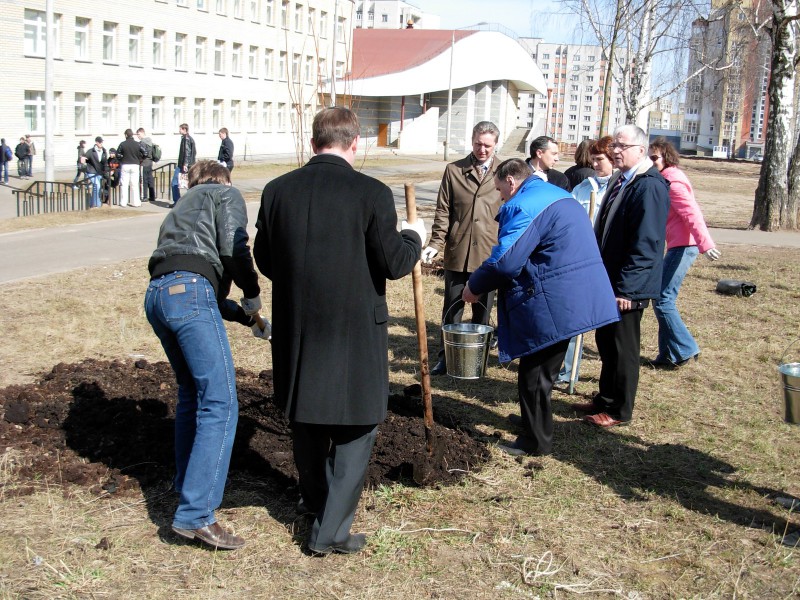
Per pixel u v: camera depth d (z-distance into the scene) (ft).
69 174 100.07
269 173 104.68
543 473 15.08
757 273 39.01
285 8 161.58
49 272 35.60
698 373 22.13
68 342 23.31
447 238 21.06
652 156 22.09
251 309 12.92
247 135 154.71
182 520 11.82
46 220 55.06
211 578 11.22
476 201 20.43
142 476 14.12
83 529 12.43
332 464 12.08
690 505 13.96
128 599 10.68
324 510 11.75
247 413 16.97
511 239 14.84
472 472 14.99
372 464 14.85
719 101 193.98
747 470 15.52
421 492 14.07
